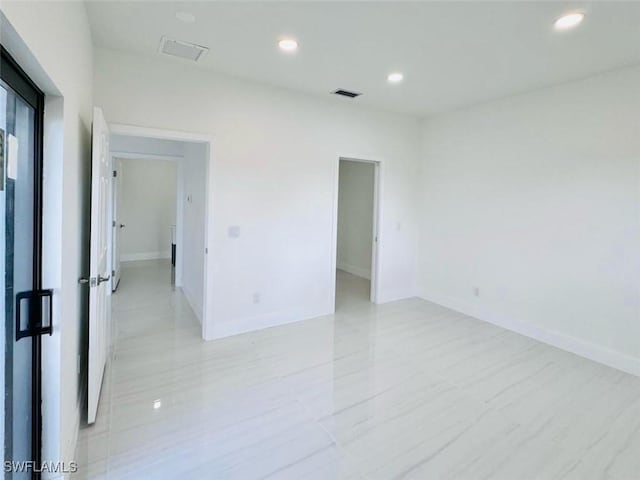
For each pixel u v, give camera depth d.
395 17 2.38
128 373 2.95
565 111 3.59
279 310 4.14
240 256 3.80
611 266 3.29
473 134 4.52
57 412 1.67
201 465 1.95
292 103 3.99
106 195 2.86
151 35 2.72
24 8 1.10
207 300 3.64
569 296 3.61
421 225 5.34
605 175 3.31
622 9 2.22
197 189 4.30
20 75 1.34
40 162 1.59
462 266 4.73
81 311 2.40
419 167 5.30
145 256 7.91
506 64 3.13
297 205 4.16
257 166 3.81
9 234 1.47
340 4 2.24
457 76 3.45
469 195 4.60
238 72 3.46
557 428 2.35
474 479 1.89
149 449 2.06
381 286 5.12
